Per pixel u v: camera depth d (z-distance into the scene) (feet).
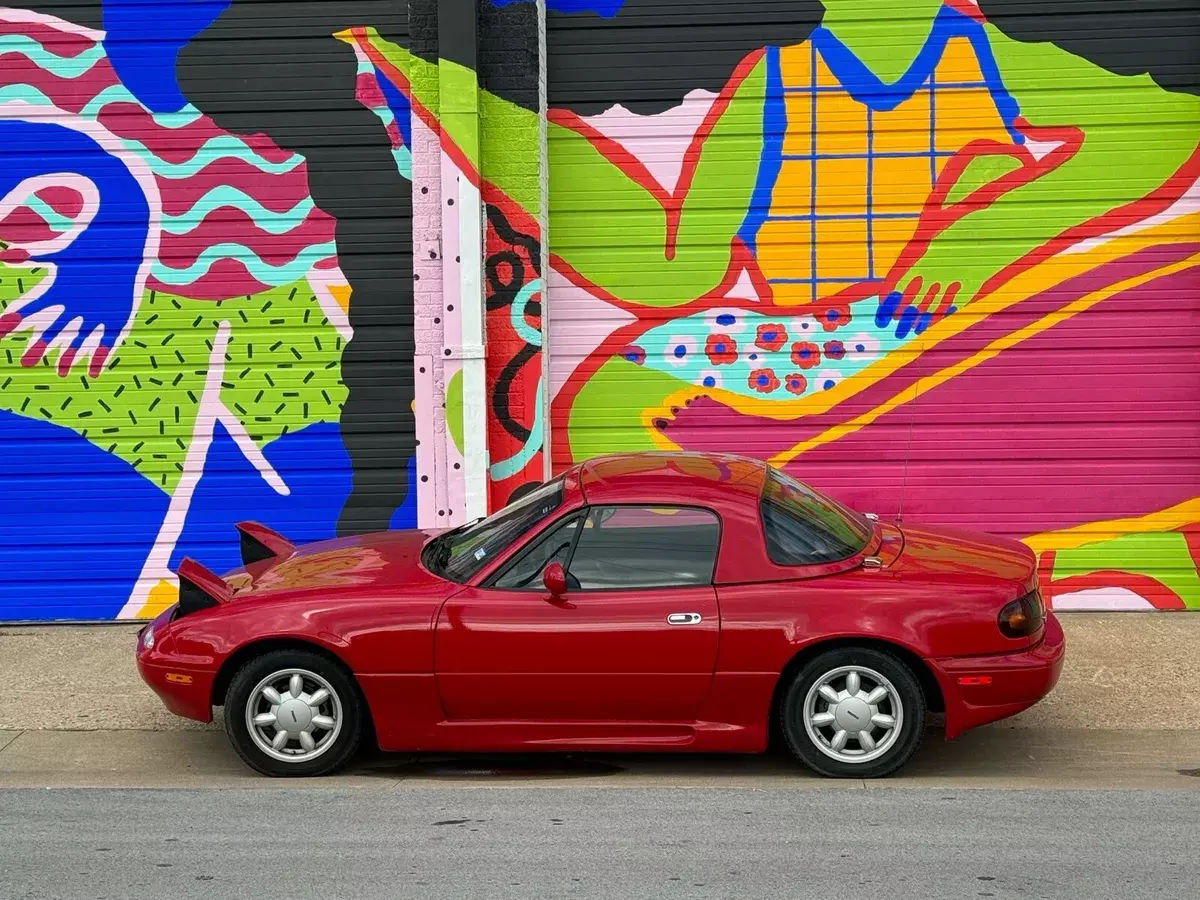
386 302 28.27
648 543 18.44
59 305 28.32
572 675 17.84
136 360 28.40
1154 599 27.99
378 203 28.12
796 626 17.62
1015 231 27.73
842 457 28.35
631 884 14.34
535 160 27.45
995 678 17.61
